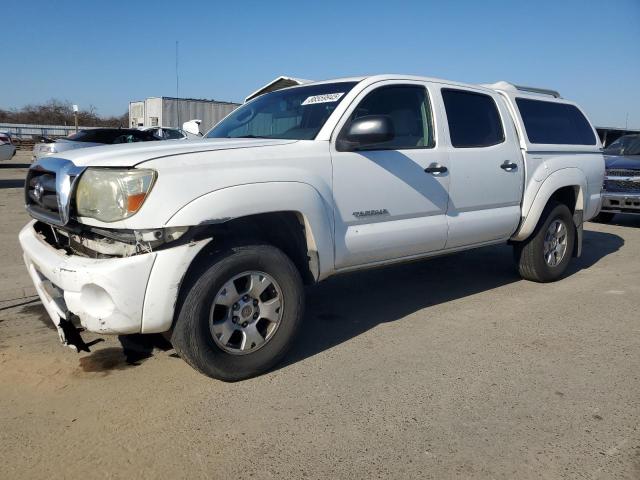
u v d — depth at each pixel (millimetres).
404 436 2916
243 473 2604
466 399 3316
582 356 3979
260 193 3363
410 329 4504
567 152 5965
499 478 2576
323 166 3764
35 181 3818
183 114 24891
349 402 3270
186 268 3143
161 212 3049
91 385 3455
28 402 3234
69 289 3113
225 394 3355
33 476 2559
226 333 3379
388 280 6059
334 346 4129
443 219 4605
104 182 3123
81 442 2836
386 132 3666
